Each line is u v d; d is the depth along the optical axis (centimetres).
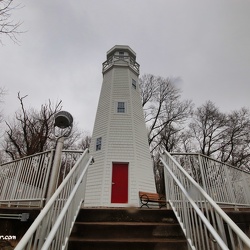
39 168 418
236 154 2172
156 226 303
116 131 1060
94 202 885
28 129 1420
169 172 360
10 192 465
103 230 298
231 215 375
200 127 2436
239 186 539
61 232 231
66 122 409
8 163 523
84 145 2616
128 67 1370
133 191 897
